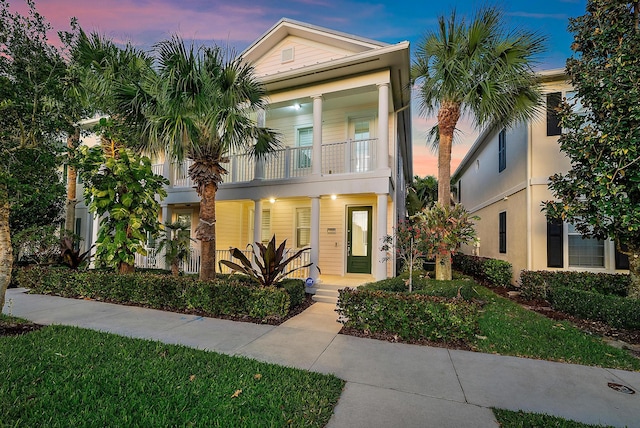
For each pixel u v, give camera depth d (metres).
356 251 9.03
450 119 6.72
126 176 6.59
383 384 2.91
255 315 5.14
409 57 6.71
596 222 4.94
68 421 2.20
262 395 2.62
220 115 5.51
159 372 3.00
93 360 3.27
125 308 5.75
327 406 2.48
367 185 7.02
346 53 8.20
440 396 2.70
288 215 9.93
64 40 6.00
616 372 3.24
